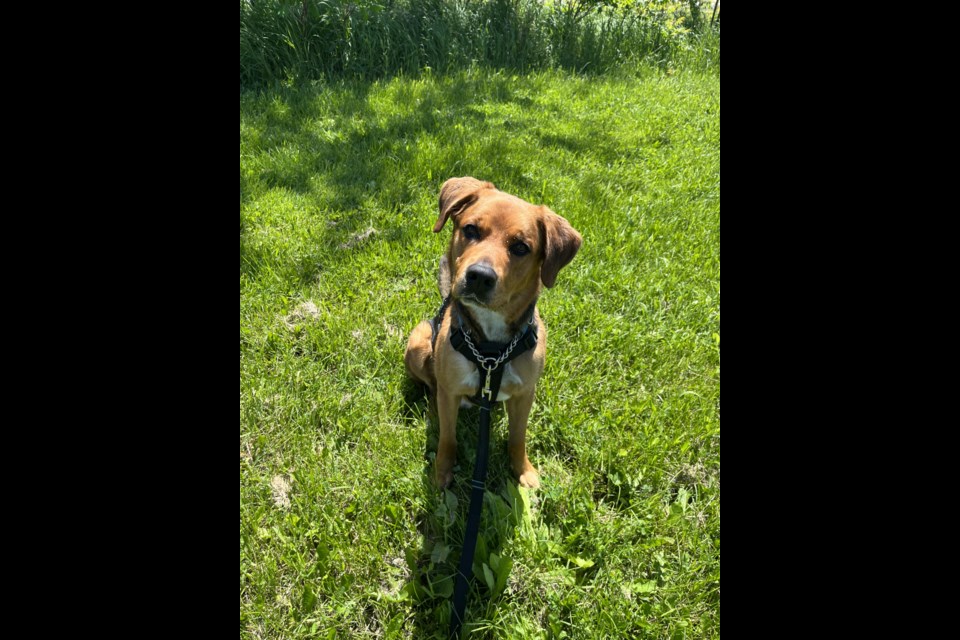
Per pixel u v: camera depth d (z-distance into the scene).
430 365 2.98
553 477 2.88
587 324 3.81
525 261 2.45
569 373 3.39
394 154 5.62
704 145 6.82
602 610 2.22
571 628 2.23
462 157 5.58
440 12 9.36
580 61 10.56
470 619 2.23
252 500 2.63
